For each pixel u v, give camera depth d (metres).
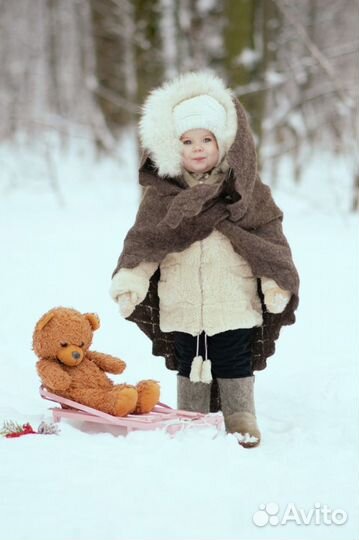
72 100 29.14
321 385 6.36
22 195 19.17
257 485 3.94
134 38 16.94
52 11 27.81
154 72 16.81
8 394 5.98
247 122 5.06
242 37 16.88
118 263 5.04
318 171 20.73
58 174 21.38
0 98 25.08
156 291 5.25
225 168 5.11
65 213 16.89
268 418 5.72
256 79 17.06
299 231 14.49
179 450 4.39
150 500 3.66
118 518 3.44
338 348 7.62
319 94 18.86
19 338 7.80
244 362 5.12
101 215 16.67
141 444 4.46
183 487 3.85
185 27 19.33
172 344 5.36
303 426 5.45
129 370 6.89
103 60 20.48
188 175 5.17
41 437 4.53
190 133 5.05
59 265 11.24
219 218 4.98
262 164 17.44
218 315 4.99
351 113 16.50
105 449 4.36
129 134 22.97
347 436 5.09
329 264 11.33
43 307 8.95
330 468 4.31
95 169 21.84
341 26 26.19
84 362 5.05
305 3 24.27
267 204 5.12
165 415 4.90
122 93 20.58
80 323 5.02
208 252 5.01
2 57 28.98
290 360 7.30
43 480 3.89
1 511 3.50
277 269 4.89
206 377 4.98
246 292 5.07
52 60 27.84
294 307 5.01
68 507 3.55
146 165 5.18
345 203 17.73
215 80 5.14
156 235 4.99
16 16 29.48
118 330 8.08
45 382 4.91
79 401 4.91
